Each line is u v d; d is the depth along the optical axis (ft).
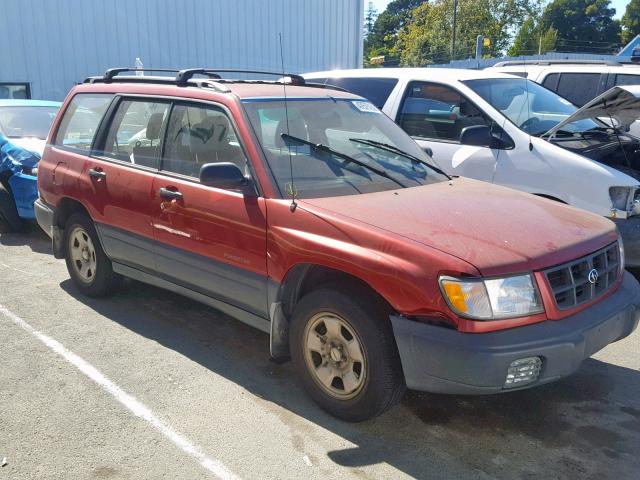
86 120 17.43
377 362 10.64
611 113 19.90
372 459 10.53
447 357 9.82
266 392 12.69
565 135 21.09
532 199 13.61
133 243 15.47
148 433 11.14
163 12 54.95
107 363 13.83
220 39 59.16
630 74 27.40
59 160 17.80
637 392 13.08
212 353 14.46
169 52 55.98
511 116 20.74
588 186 17.99
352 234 10.96
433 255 10.06
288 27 64.64
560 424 11.79
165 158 14.79
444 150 20.94
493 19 197.57
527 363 9.91
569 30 256.11
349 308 10.89
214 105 13.87
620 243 12.59
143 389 12.70
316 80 25.55
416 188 13.55
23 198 24.20
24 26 47.70
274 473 10.11
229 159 13.38
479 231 10.98
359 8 72.23
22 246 23.77
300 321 11.85
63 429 11.20
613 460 10.68
